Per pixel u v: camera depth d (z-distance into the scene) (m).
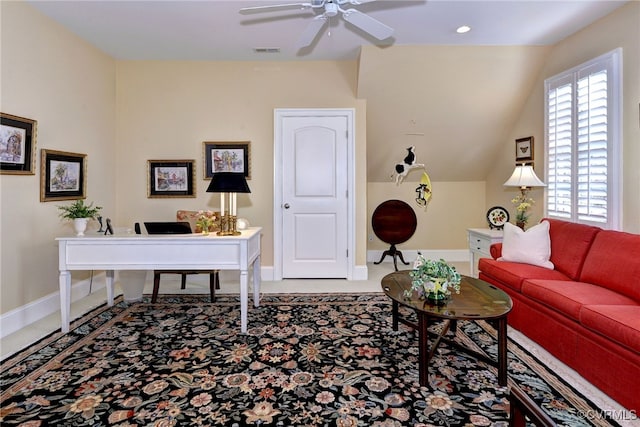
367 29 2.44
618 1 2.83
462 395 1.90
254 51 3.93
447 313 1.92
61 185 3.36
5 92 2.74
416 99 4.24
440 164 5.08
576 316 2.06
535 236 3.01
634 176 2.79
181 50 3.90
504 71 3.96
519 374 2.10
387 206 5.19
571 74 3.39
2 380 2.05
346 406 1.81
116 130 4.25
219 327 2.83
